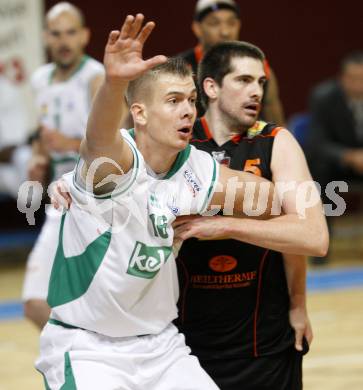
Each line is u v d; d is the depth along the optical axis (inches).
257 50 325.1
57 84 585.0
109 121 260.4
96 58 1010.1
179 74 287.9
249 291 324.2
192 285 324.5
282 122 392.8
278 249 296.7
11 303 735.1
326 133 833.5
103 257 287.1
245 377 326.6
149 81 287.0
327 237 301.3
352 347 559.5
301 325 331.9
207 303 323.9
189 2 1047.0
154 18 1032.2
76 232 293.7
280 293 330.0
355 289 751.1
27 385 496.4
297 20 1115.3
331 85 844.6
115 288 286.2
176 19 1043.3
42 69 595.8
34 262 511.2
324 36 1131.3
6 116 837.8
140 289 288.4
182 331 327.9
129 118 469.1
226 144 327.3
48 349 297.3
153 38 1034.1
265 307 325.4
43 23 952.3
